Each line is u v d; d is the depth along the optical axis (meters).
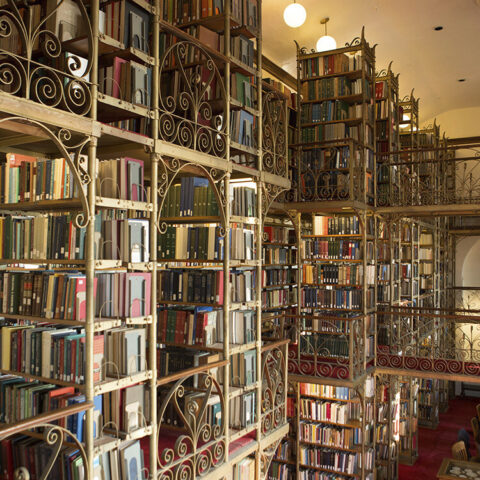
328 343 8.01
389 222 9.38
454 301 15.55
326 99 7.97
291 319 8.70
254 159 5.24
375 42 9.44
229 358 4.61
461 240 15.88
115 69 3.66
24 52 3.41
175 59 4.77
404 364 8.34
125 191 3.65
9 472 3.38
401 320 9.96
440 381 14.42
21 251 3.60
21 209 4.08
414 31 9.05
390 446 9.23
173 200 4.99
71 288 3.33
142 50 3.77
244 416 4.84
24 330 3.54
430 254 13.52
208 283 4.70
